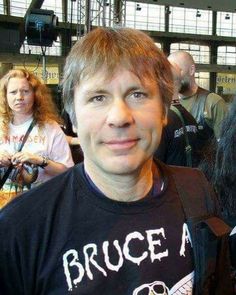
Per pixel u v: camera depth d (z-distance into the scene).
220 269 0.72
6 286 0.64
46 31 4.20
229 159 1.01
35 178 1.76
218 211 0.75
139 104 0.62
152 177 0.71
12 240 0.62
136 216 0.65
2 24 13.28
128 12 16.92
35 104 1.88
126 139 0.61
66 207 0.64
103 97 0.61
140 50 0.62
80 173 0.67
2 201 1.72
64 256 0.62
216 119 2.24
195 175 0.76
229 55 18.58
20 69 1.92
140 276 0.63
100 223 0.64
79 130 0.64
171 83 0.66
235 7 12.23
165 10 17.31
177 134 1.86
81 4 6.26
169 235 0.67
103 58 0.60
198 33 18.03
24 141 1.84
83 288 0.61
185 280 0.67
